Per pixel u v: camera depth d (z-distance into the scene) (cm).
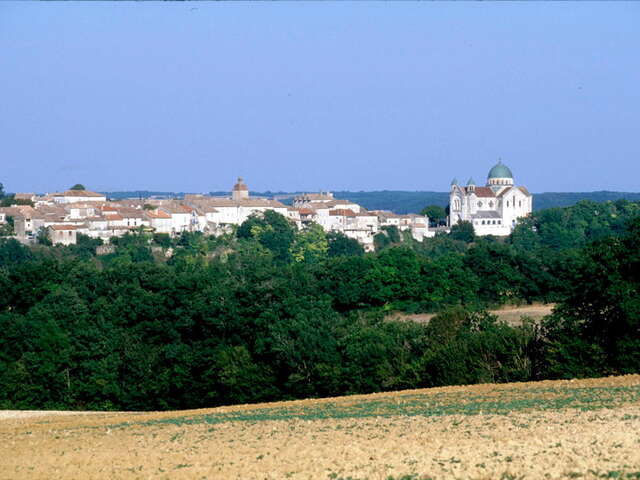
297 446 8862
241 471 7806
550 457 7262
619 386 12156
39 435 11431
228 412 13162
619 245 14925
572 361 14275
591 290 14662
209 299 19138
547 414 9931
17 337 18850
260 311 18738
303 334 17212
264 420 11475
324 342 17150
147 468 8362
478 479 6781
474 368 15012
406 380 15538
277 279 19875
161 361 18612
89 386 18275
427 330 17150
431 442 8506
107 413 14725
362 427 9988
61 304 19438
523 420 9531
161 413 14125
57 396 18600
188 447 9400
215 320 18638
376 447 8431
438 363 15238
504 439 8369
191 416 12925
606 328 14625
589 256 15025
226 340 18825
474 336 15638
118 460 8900
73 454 9462
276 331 17562
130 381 18600
